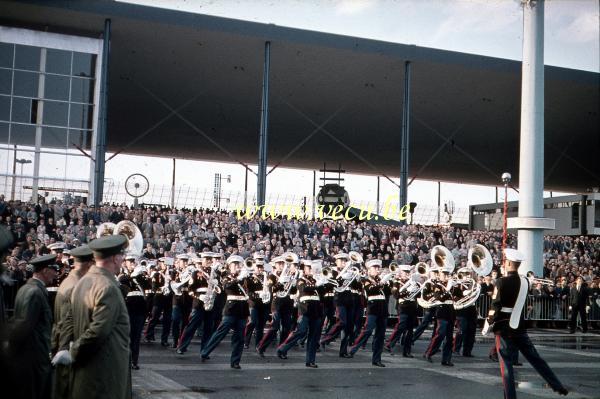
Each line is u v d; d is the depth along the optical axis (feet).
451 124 148.05
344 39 112.68
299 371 40.37
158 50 112.88
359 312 52.75
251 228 90.94
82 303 18.93
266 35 108.47
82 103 102.83
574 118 147.02
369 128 151.84
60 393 19.48
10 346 20.12
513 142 159.94
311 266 44.47
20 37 100.17
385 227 104.63
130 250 36.27
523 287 30.94
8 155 98.89
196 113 143.33
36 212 80.53
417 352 53.01
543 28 81.35
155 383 34.60
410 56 116.67
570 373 42.39
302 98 133.90
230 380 36.17
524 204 80.94
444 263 47.55
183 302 51.65
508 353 30.71
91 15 99.55
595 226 145.28
